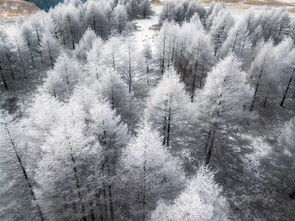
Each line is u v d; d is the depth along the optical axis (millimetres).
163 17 79875
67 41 64062
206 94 24391
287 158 26125
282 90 42500
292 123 26469
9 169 17438
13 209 21078
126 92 27156
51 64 51062
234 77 23078
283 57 40750
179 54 45906
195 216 11008
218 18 57812
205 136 33625
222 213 13016
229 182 28172
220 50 46438
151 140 15633
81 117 19234
